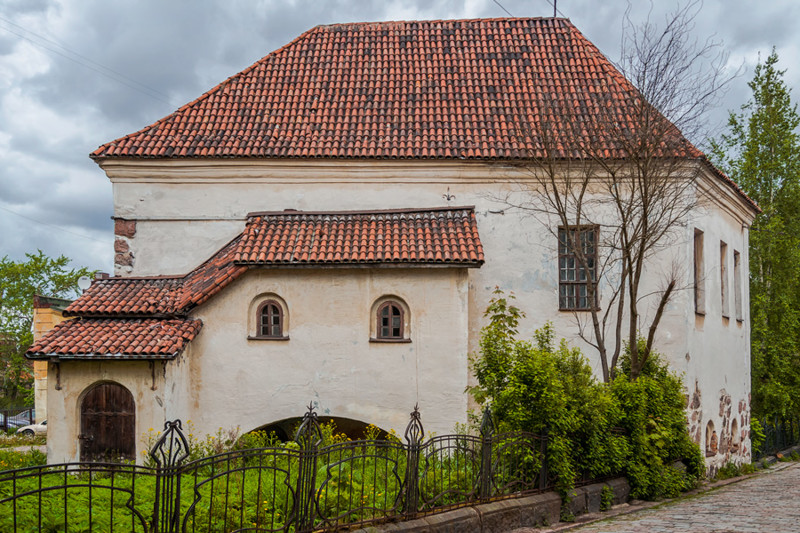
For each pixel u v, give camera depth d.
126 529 8.50
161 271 20.34
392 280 17.64
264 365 17.58
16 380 54.44
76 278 54.69
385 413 17.38
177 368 16.77
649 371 17.00
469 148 19.89
